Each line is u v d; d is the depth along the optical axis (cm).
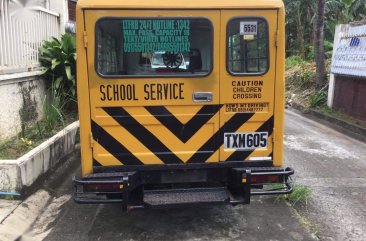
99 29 395
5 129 629
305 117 1166
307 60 1894
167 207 397
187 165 420
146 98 407
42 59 817
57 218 479
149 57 404
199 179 429
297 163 692
